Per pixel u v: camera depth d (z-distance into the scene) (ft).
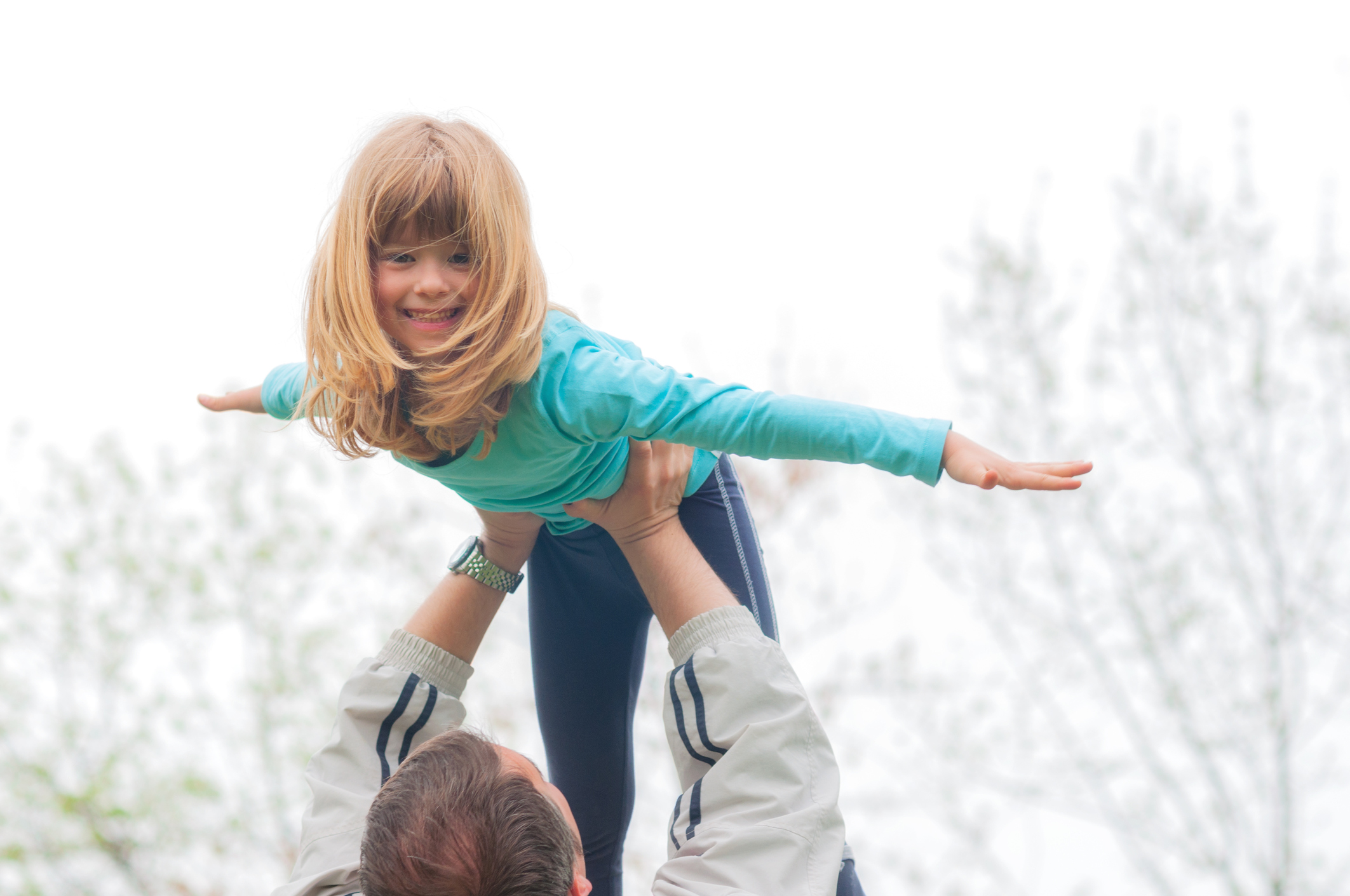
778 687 7.15
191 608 36.42
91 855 35.06
